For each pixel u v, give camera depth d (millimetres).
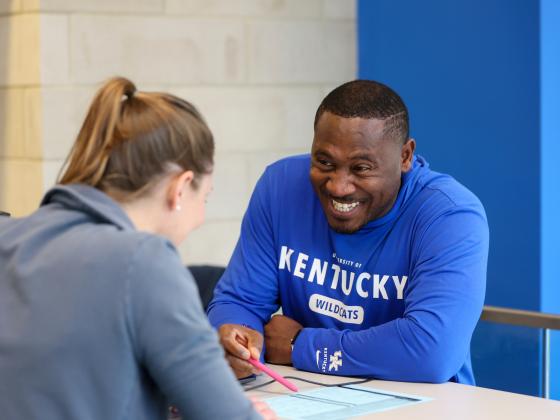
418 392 2066
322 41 4523
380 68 4531
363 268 2371
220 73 4273
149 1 4086
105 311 1359
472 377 2414
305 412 1887
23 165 4039
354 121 2205
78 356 1358
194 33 4195
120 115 1500
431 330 2160
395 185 2283
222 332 2316
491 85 4066
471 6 4121
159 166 1495
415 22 4348
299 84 4477
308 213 2461
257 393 2059
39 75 3887
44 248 1429
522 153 3977
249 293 2490
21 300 1396
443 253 2244
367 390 2082
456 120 4215
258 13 4348
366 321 2371
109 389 1362
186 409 1387
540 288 3957
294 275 2459
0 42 4105
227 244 4363
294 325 2352
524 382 2590
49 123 3916
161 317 1361
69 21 3926
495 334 2645
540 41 3879
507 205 4047
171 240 1554
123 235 1409
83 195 1467
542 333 2551
